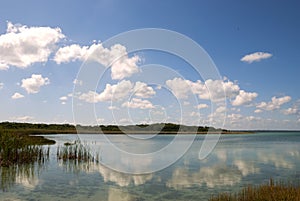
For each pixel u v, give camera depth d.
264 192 12.54
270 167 24.02
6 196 14.84
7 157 24.08
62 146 37.97
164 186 17.06
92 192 15.67
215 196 14.41
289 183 16.48
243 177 19.64
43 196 14.87
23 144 26.09
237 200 12.34
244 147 45.22
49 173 20.81
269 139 75.94
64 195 15.02
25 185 17.25
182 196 14.70
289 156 32.19
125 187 16.73
